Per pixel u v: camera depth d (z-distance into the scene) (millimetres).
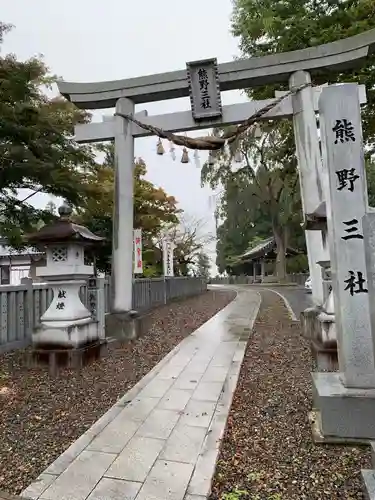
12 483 2484
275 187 26656
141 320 7742
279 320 9523
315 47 7012
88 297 6273
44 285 7555
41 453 2904
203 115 7516
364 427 2918
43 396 4195
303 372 4883
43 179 7570
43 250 6934
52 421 3521
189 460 2762
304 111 6992
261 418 3500
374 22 7945
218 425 3359
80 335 5457
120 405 3871
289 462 2723
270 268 38594
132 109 7738
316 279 6664
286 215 26562
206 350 6340
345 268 3238
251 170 25031
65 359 5250
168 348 6633
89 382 4691
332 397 2977
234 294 20656
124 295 7457
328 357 4961
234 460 2777
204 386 4465
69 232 5246
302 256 34125
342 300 3213
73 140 8727
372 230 2797
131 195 7656
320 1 9305
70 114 9039
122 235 7496
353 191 3289
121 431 3256
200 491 2385
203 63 7234
